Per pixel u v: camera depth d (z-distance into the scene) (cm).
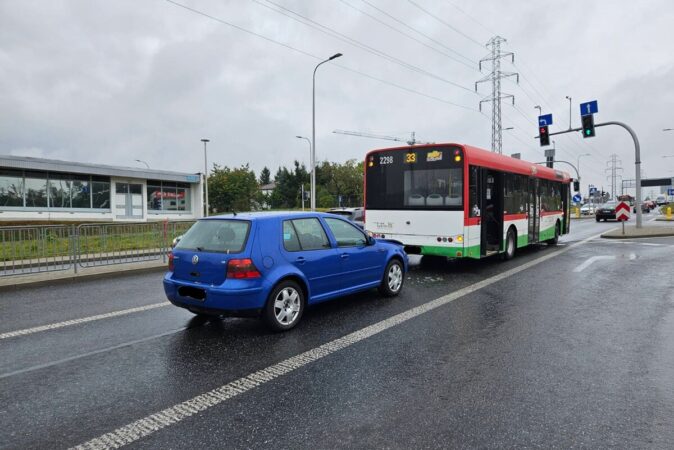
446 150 1016
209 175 5531
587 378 405
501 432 313
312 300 595
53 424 329
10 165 2672
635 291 795
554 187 1647
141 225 1158
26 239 948
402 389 385
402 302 711
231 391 384
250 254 524
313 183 3011
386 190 1099
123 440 307
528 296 757
